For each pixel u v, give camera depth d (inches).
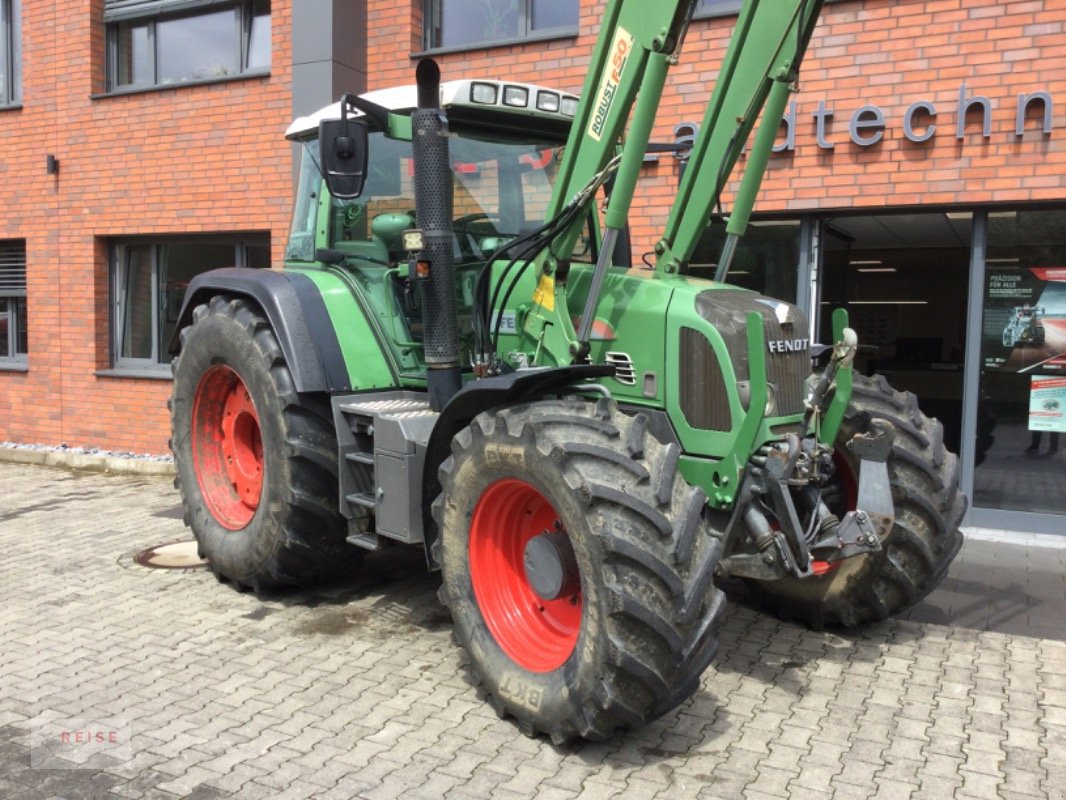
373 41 300.4
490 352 156.2
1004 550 225.0
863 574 158.4
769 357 130.0
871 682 144.6
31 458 350.0
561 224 141.9
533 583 125.3
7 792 110.0
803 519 135.0
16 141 361.1
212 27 329.4
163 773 114.3
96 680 143.2
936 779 113.7
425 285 151.6
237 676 144.9
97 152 344.5
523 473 121.4
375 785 111.5
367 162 148.3
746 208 150.6
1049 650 158.7
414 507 146.6
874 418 158.2
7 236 367.2
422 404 164.2
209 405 197.0
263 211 313.6
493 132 174.2
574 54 268.2
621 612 108.0
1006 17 217.8
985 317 237.3
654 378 136.6
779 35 137.0
